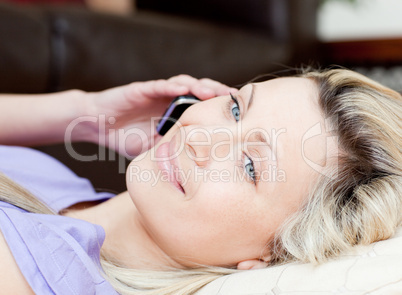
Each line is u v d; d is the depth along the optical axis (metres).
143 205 0.91
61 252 0.76
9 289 0.72
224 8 1.95
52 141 1.29
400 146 0.93
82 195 1.10
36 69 1.33
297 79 0.99
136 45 1.49
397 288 0.72
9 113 1.24
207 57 1.63
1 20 1.29
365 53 2.25
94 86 1.43
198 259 0.94
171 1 2.06
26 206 0.87
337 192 0.92
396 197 0.89
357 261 0.79
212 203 0.88
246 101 0.94
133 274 0.93
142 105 1.19
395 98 1.01
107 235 0.99
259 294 0.78
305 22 1.98
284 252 0.92
